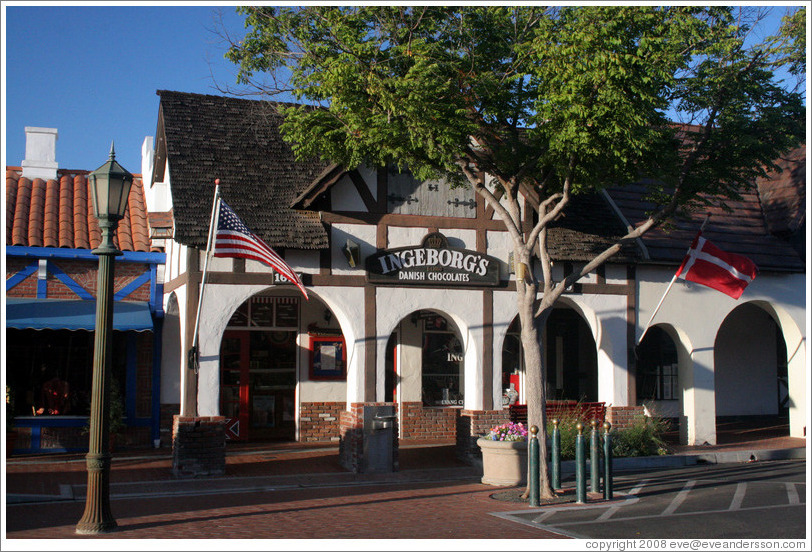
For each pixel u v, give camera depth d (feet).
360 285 48.42
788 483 42.11
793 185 63.98
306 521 32.40
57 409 51.65
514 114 42.57
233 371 55.62
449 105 38.27
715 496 38.27
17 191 56.70
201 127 50.62
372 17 39.96
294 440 56.34
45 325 47.73
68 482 40.75
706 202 44.16
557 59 37.04
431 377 59.57
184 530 30.32
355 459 46.16
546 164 40.27
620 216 56.65
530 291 38.93
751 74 41.42
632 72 35.99
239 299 45.91
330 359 57.31
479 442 43.47
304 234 46.88
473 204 51.60
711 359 56.85
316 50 39.96
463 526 31.58
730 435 61.05
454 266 50.39
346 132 41.70
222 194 46.96
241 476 43.98
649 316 55.21
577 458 37.32
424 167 43.32
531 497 36.24
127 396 53.36
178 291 48.60
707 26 39.09
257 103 53.42
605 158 39.19
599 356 54.34
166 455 49.98
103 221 30.94
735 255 52.16
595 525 31.81
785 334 60.44
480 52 41.14
